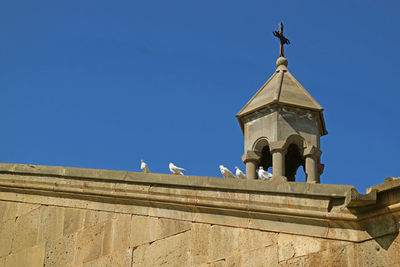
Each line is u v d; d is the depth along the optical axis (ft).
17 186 51.01
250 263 40.93
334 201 40.01
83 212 47.98
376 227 38.63
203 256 42.42
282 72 72.54
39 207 50.06
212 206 43.11
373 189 38.50
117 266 44.78
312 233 40.04
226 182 43.01
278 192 41.34
